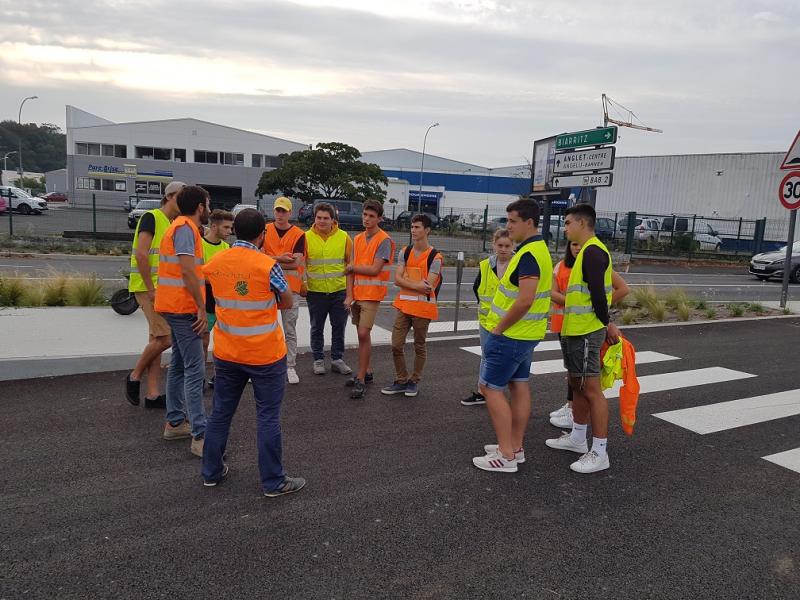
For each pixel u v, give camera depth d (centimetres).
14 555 327
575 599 307
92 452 465
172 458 459
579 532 373
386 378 699
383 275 622
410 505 399
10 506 380
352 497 407
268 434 396
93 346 708
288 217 656
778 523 391
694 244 2953
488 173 8244
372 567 328
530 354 457
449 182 6900
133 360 688
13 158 13562
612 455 500
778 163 3719
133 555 331
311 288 683
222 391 402
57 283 1023
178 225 446
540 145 2081
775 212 3747
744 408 628
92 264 1858
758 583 325
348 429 534
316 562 330
